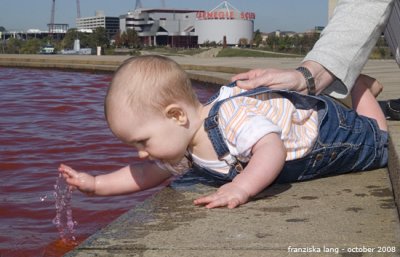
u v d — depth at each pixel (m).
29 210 2.77
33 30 87.44
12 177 3.38
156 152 2.14
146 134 2.10
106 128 4.94
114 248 1.66
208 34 70.44
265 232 1.76
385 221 1.83
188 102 2.13
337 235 1.71
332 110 2.36
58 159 3.82
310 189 2.26
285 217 1.90
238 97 2.20
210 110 2.18
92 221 2.62
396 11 2.80
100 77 11.05
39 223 2.60
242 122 2.10
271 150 2.08
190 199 2.16
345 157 2.41
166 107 2.08
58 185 3.20
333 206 2.01
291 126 2.23
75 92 7.93
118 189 2.38
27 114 5.77
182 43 78.88
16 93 7.75
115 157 3.89
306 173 2.35
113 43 67.56
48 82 9.69
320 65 2.42
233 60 14.19
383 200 2.08
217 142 2.16
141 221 1.90
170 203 2.12
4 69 13.97
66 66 13.20
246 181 2.05
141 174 2.39
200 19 71.62
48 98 7.07
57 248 2.29
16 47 51.81
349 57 2.47
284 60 14.20
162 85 2.06
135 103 2.07
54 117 5.57
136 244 1.68
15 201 2.92
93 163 3.73
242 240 1.69
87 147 4.18
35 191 3.10
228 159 2.19
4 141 4.37
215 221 1.88
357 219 1.86
